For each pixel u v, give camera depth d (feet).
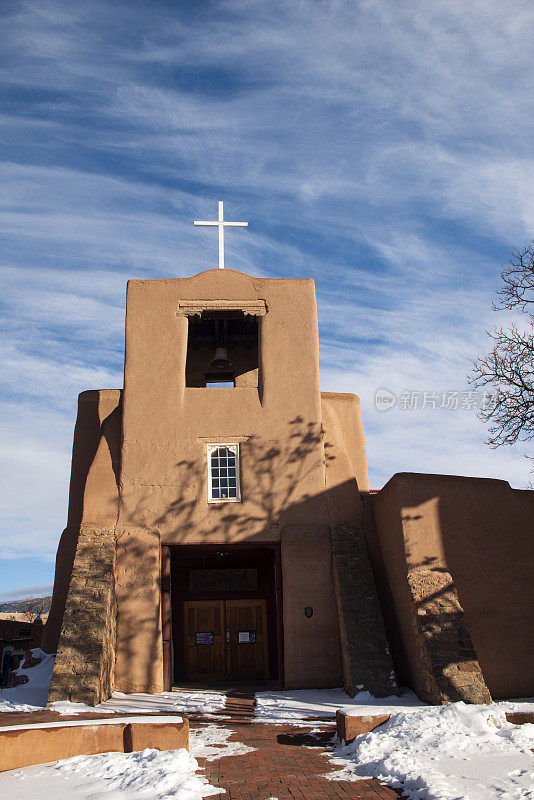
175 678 58.90
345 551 51.96
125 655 48.44
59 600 61.00
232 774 26.84
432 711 31.30
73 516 61.72
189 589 61.57
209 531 52.54
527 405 55.77
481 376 57.77
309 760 28.94
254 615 61.16
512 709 31.81
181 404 55.57
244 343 69.82
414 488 46.91
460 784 23.29
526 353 56.90
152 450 54.24
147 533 51.90
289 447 55.11
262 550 58.65
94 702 42.80
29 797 21.12
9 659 76.13
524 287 58.08
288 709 41.09
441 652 41.39
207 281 58.75
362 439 62.54
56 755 26.89
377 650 46.62
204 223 61.11
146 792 21.47
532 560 46.93
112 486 53.42
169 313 57.88
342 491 54.49
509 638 44.96
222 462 54.85
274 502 53.62
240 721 38.14
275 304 58.70
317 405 56.39
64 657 44.52
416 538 45.88
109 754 26.91
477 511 47.21
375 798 23.27
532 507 48.11
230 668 59.52
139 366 56.44
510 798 21.54
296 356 57.52
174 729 28.66
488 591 45.65
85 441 62.39
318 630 50.24
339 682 49.03
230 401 56.03
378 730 31.01
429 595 43.88
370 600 49.29
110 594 48.42
